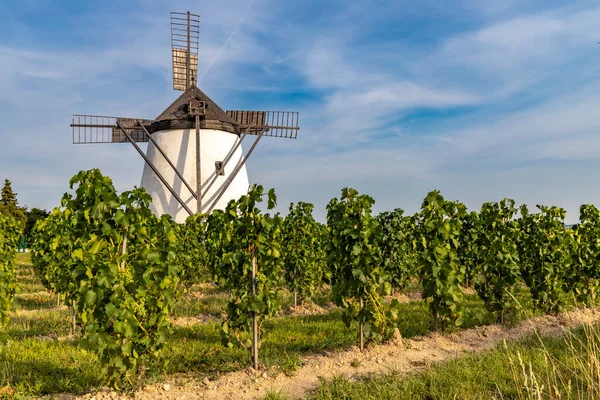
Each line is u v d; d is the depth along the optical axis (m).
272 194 8.41
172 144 32.94
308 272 15.24
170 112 33.66
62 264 11.69
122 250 6.98
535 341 8.87
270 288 8.54
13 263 16.08
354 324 10.51
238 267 8.30
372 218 9.31
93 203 6.82
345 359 8.52
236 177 34.19
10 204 59.44
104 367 6.64
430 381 6.90
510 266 11.30
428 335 10.38
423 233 10.73
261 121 37.25
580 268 13.35
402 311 13.23
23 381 7.39
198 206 30.41
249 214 8.35
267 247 8.42
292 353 8.95
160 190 32.81
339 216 9.35
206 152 32.84
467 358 8.00
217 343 10.16
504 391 6.48
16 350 9.33
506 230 11.75
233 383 7.36
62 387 7.28
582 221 14.47
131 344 6.71
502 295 11.23
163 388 7.11
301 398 6.75
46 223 14.34
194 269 15.77
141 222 7.36
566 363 6.83
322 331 11.09
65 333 11.37
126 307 6.63
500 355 7.94
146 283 6.89
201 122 33.09
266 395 6.87
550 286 12.14
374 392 6.61
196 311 14.15
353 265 9.12
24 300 16.23
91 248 6.61
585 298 13.30
